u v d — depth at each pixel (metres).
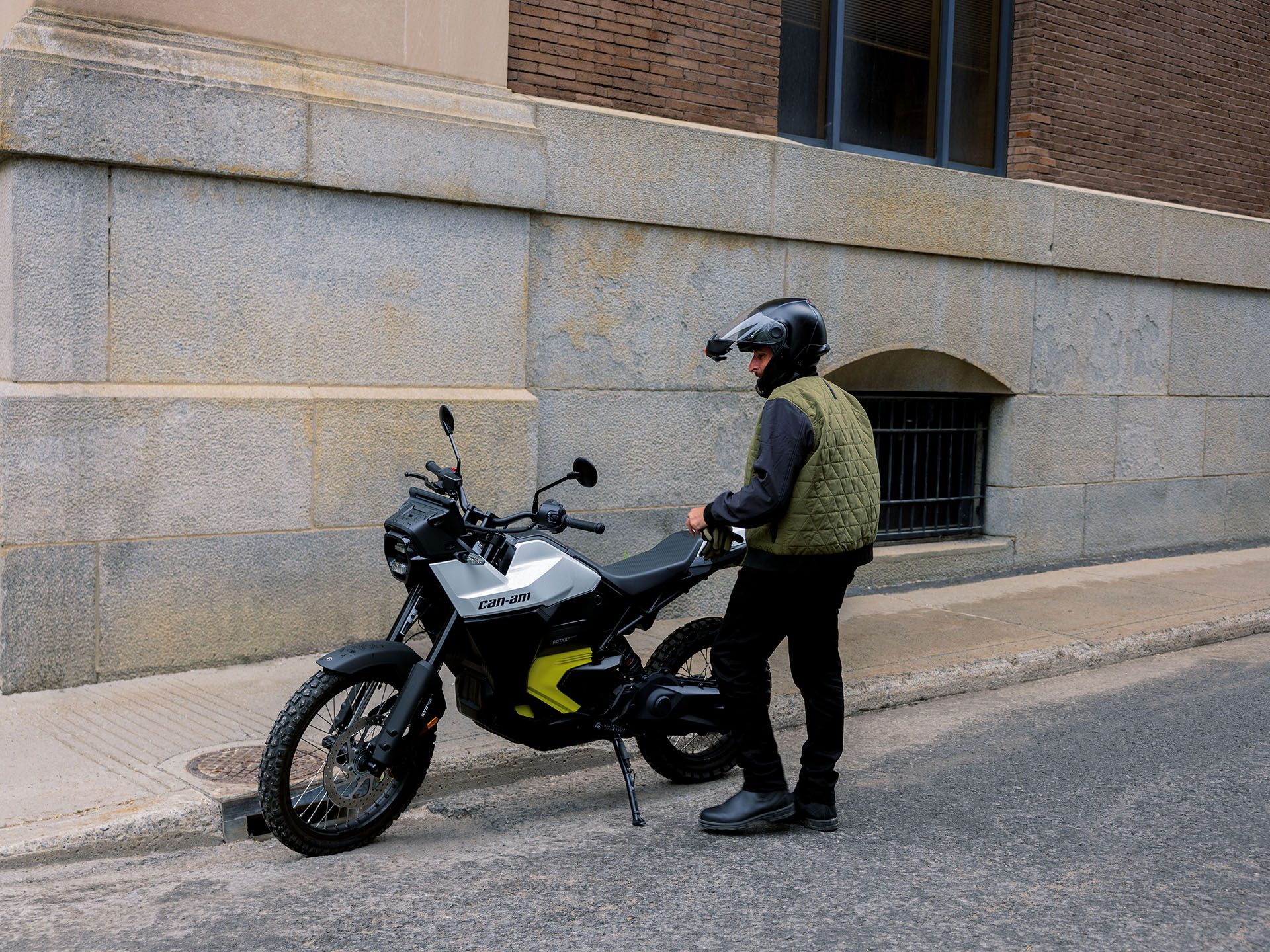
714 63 7.86
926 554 8.98
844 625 7.49
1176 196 10.59
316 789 4.20
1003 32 9.63
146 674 5.80
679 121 7.71
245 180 5.96
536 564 4.33
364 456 6.34
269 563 6.09
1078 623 7.68
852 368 8.58
